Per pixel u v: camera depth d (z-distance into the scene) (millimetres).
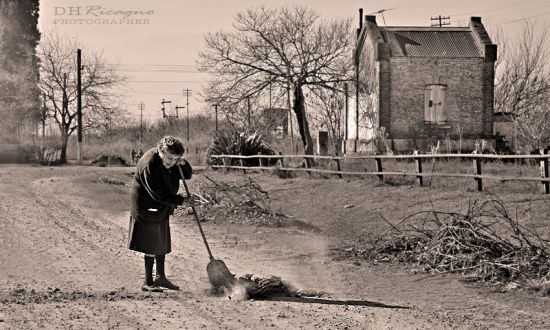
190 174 8828
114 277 9594
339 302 8148
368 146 45000
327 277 9961
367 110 45594
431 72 44531
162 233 8750
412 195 17281
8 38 58594
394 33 45938
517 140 33250
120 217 16266
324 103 44250
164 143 8492
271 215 16312
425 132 44562
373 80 45344
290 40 40125
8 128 54438
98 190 21766
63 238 12859
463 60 44625
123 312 7328
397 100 44438
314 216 16344
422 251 11148
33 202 18516
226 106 40594
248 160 31438
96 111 63656
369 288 9312
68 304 7703
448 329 6949
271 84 40031
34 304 7691
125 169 38562
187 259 11062
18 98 55531
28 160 53000
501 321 7453
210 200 17359
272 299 8250
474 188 17203
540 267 9789
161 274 8859
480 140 43781
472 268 10141
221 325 6812
